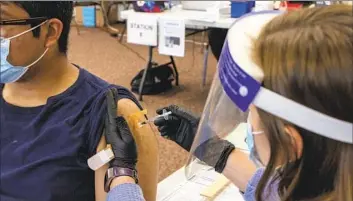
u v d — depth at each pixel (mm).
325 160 722
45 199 1031
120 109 1104
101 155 993
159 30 3566
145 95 4020
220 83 835
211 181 1374
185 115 1129
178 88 4250
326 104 675
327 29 681
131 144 1008
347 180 726
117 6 7055
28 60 1033
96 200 1060
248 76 730
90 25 7098
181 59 5250
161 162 2822
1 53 999
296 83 684
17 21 980
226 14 3463
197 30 4191
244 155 1061
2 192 1060
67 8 1058
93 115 1062
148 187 1161
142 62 5117
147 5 3738
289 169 763
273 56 711
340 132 685
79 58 5219
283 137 729
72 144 1053
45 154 1051
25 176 1043
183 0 3912
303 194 770
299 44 686
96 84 1123
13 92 1105
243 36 799
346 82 655
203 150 1058
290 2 2393
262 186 826
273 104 712
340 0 1152
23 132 1074
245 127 921
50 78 1090
